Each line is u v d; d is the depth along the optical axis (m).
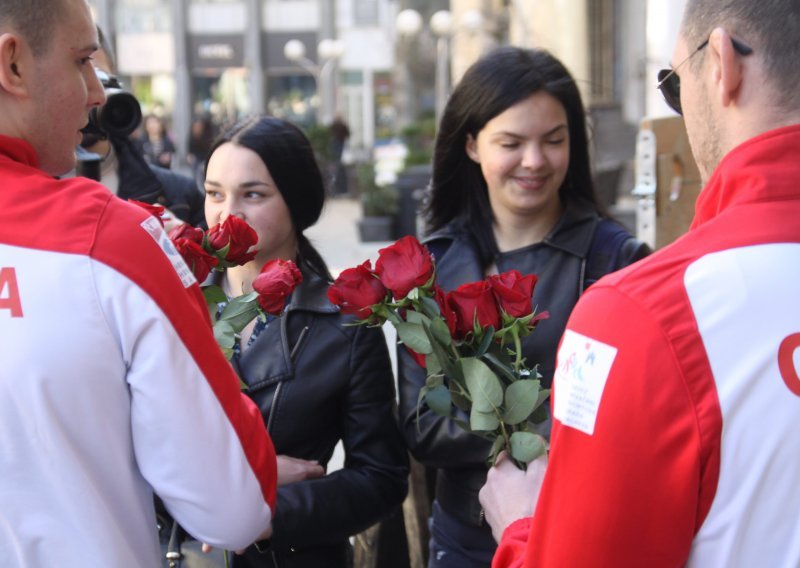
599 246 2.43
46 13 1.42
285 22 36.62
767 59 1.22
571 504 1.24
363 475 2.18
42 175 1.46
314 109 36.91
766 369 1.16
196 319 1.49
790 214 1.21
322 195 2.40
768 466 1.16
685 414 1.17
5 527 1.41
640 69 16.70
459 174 2.57
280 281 1.83
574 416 1.25
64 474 1.40
